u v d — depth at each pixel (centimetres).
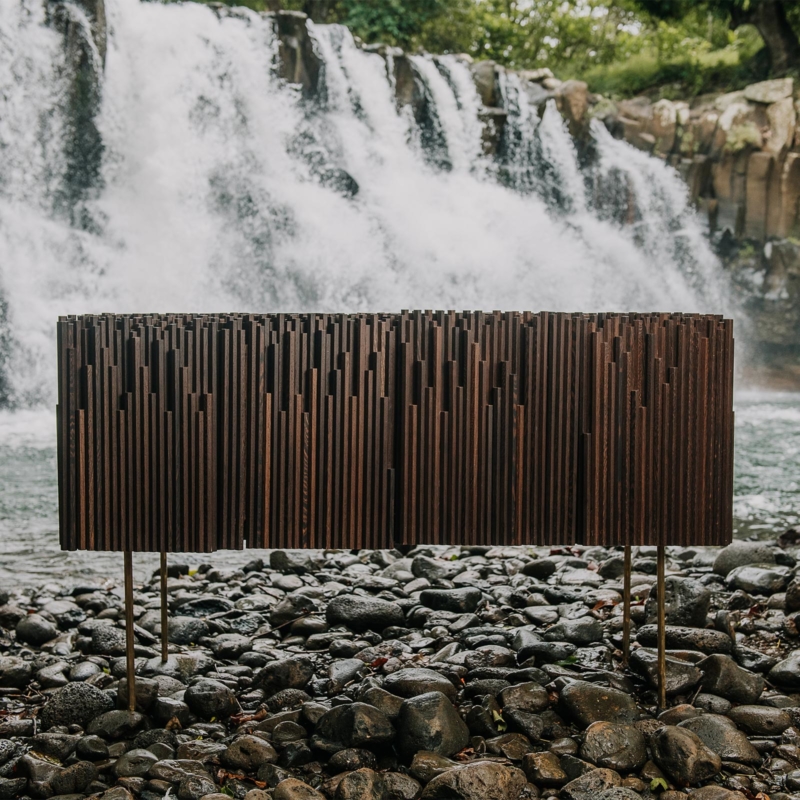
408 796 214
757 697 266
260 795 210
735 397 1509
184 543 238
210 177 1408
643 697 268
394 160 1560
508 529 239
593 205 1708
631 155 1741
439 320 250
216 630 348
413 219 1521
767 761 236
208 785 218
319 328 242
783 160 1723
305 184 1501
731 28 1902
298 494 238
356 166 1520
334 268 1458
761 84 1747
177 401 237
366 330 239
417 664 295
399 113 1586
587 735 231
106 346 238
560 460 240
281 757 234
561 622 320
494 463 239
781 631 329
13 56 1237
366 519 239
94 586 412
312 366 239
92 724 252
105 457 237
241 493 238
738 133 1728
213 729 254
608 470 240
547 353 240
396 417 240
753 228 1745
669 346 243
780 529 532
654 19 2031
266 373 239
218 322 246
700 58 2031
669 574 418
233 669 298
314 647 322
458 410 238
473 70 1667
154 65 1358
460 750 235
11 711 271
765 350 1736
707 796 213
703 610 321
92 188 1319
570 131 1703
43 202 1273
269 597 389
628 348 241
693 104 1839
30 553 486
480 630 325
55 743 239
